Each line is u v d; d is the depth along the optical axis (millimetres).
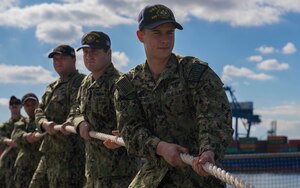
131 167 5340
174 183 3404
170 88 3381
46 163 6488
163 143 3307
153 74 3500
